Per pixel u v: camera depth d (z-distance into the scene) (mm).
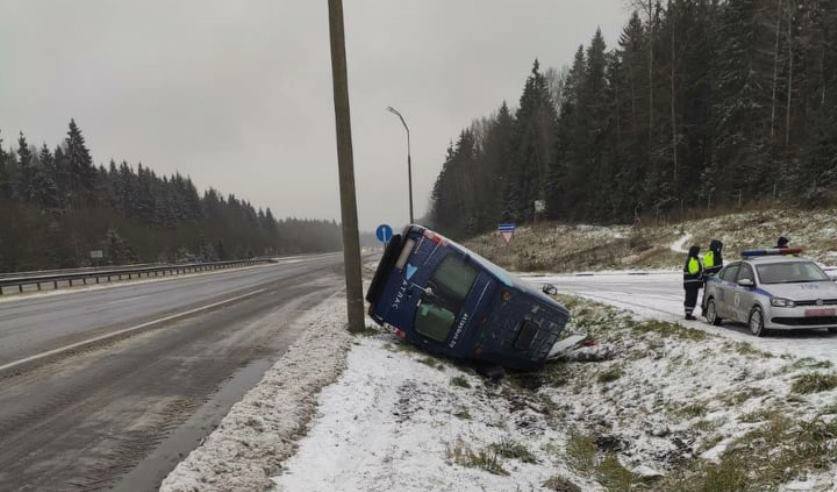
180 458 4504
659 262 27797
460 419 6848
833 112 30141
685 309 12070
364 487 4305
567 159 58781
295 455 4691
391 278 10102
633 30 52438
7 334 10906
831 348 7898
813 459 4883
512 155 75500
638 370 9516
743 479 5031
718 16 47719
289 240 179250
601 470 6227
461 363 10234
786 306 8961
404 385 7609
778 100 38000
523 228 60500
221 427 5055
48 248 64688
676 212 39469
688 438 6648
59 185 94562
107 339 10195
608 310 13930
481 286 9500
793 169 30922
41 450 4680
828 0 37875
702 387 7797
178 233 106250
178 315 13906
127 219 98625
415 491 4375
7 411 5762
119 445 4793
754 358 7750
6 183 77562
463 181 104812
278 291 22125
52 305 17484
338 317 12859
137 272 34625
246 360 8312
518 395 9305
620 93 54031
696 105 46125
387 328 10289
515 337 9914
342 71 10523
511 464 5625
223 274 40938
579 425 8188
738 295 10164
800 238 24094
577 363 11062
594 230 46000
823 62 38156
